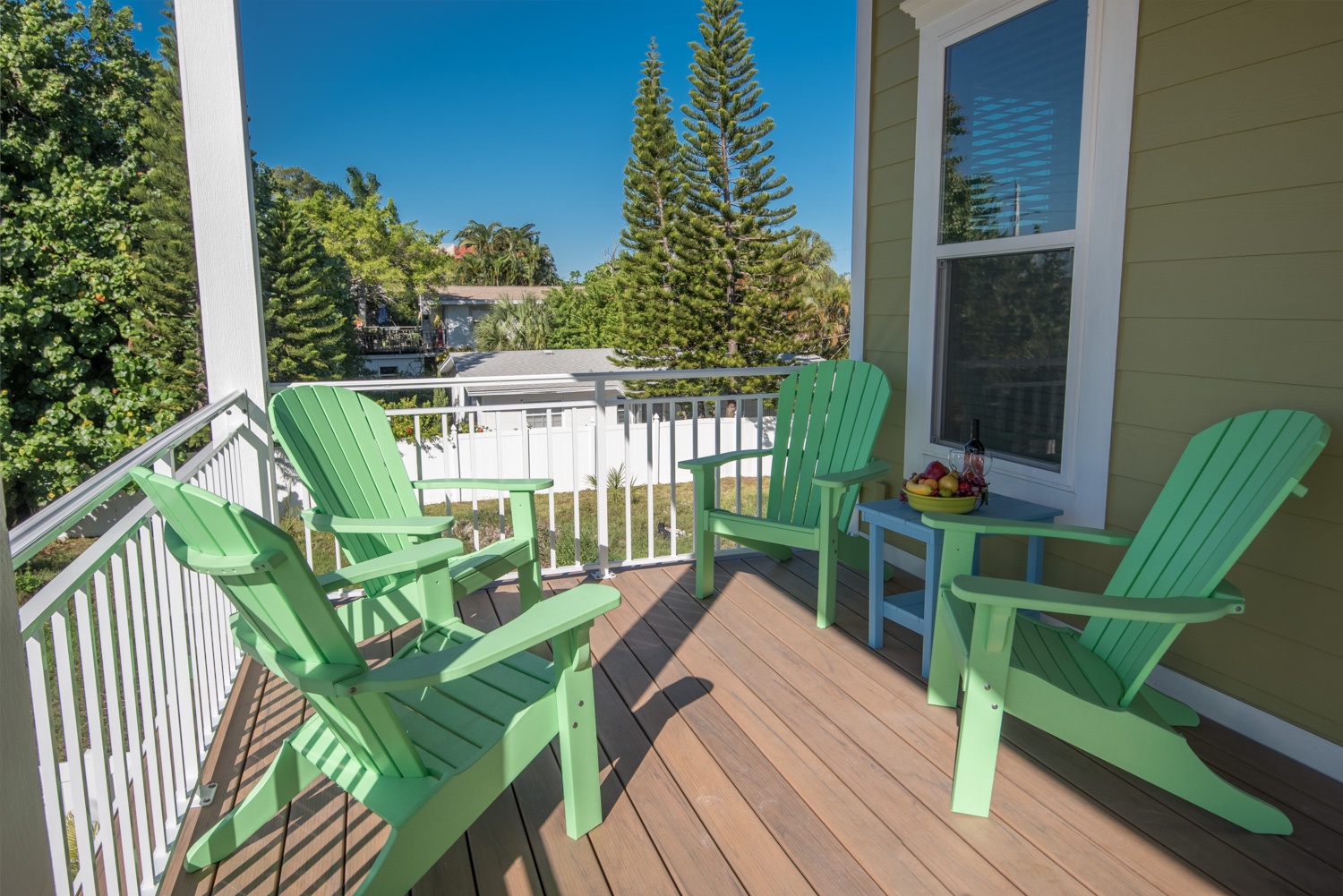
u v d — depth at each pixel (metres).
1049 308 2.90
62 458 14.73
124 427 15.16
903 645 2.92
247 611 1.58
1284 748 2.24
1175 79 2.39
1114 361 2.63
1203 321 2.37
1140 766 1.90
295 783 1.93
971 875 1.79
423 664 1.58
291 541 1.42
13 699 0.88
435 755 1.78
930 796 2.06
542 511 11.12
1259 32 2.17
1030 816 1.97
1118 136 2.56
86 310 15.05
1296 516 2.18
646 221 18.67
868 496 3.94
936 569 2.58
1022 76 2.92
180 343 15.98
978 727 1.95
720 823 1.97
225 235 3.00
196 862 1.83
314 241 22.14
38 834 0.91
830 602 3.05
